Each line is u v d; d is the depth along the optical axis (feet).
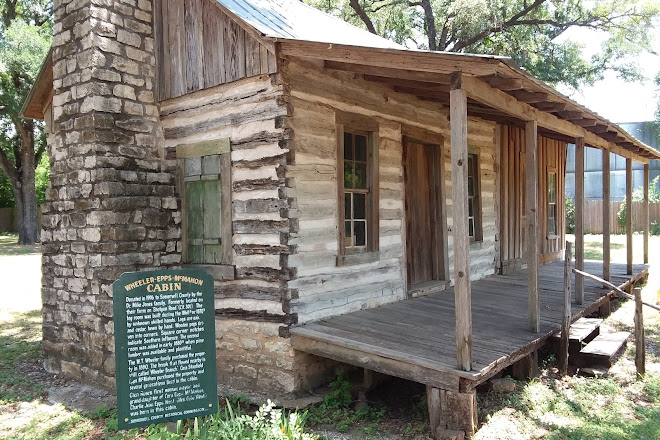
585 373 19.26
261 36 17.79
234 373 19.95
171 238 21.88
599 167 98.63
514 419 15.39
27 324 30.71
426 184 27.32
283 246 18.48
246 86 19.48
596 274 33.01
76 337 21.44
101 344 20.25
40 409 17.93
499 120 28.35
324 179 19.97
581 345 19.77
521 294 25.95
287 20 23.03
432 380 14.80
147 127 22.02
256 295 19.35
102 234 20.18
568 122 22.86
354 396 18.37
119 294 11.56
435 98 24.76
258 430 12.73
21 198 80.64
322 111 19.89
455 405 14.39
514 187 35.01
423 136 25.93
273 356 18.81
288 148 18.39
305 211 19.12
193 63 21.01
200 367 12.32
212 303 12.52
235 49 19.48
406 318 20.22
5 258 62.08
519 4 70.74
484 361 15.03
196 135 21.30
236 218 19.98
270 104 18.80
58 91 22.00
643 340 19.11
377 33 75.97
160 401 11.89
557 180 42.11
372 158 22.65
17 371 22.44
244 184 19.67
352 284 21.36
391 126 23.70
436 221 27.32
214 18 20.22
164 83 22.12
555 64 74.54
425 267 26.91
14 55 58.95
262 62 18.60
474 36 67.77
